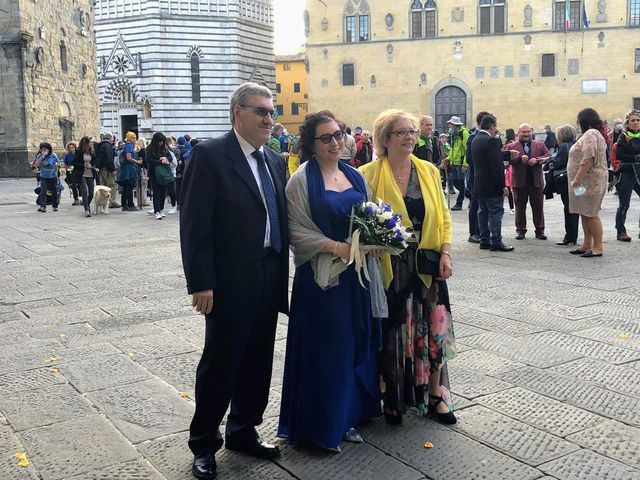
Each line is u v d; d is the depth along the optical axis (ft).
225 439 12.42
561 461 11.45
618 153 33.58
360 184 12.59
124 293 25.13
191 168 10.98
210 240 10.91
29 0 111.04
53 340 19.15
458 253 32.42
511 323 19.80
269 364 12.01
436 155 39.99
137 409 14.11
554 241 35.42
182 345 18.47
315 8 156.35
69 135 126.00
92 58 139.03
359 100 156.46
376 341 12.46
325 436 11.85
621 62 143.64
